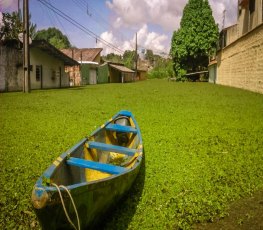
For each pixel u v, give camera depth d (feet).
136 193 16.87
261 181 18.22
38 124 35.04
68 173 15.31
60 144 26.53
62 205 10.79
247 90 76.23
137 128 24.35
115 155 22.91
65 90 89.97
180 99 61.62
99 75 157.38
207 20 144.36
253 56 70.69
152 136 29.12
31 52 91.45
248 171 19.81
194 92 79.20
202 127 32.86
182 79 156.76
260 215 14.48
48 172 12.91
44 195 10.53
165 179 18.61
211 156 23.08
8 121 36.68
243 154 23.38
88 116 40.68
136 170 15.39
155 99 62.39
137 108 48.21
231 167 20.65
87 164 14.96
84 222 12.06
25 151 24.40
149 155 23.24
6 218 14.39
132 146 24.13
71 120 37.65
